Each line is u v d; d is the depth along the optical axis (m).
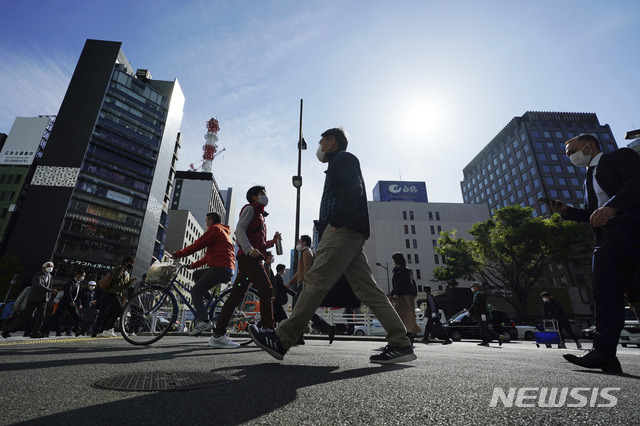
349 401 1.17
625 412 1.01
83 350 3.05
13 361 2.10
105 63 67.81
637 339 12.75
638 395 1.24
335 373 1.79
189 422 0.93
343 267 2.26
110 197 62.12
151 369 1.86
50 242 54.50
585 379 1.58
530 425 0.90
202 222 98.56
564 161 64.56
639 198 2.01
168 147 75.38
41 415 0.97
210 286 4.12
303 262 5.88
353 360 2.49
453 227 62.34
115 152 64.56
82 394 1.24
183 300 4.36
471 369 1.96
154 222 69.06
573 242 30.73
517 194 68.75
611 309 2.06
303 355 2.90
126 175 65.12
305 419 0.96
